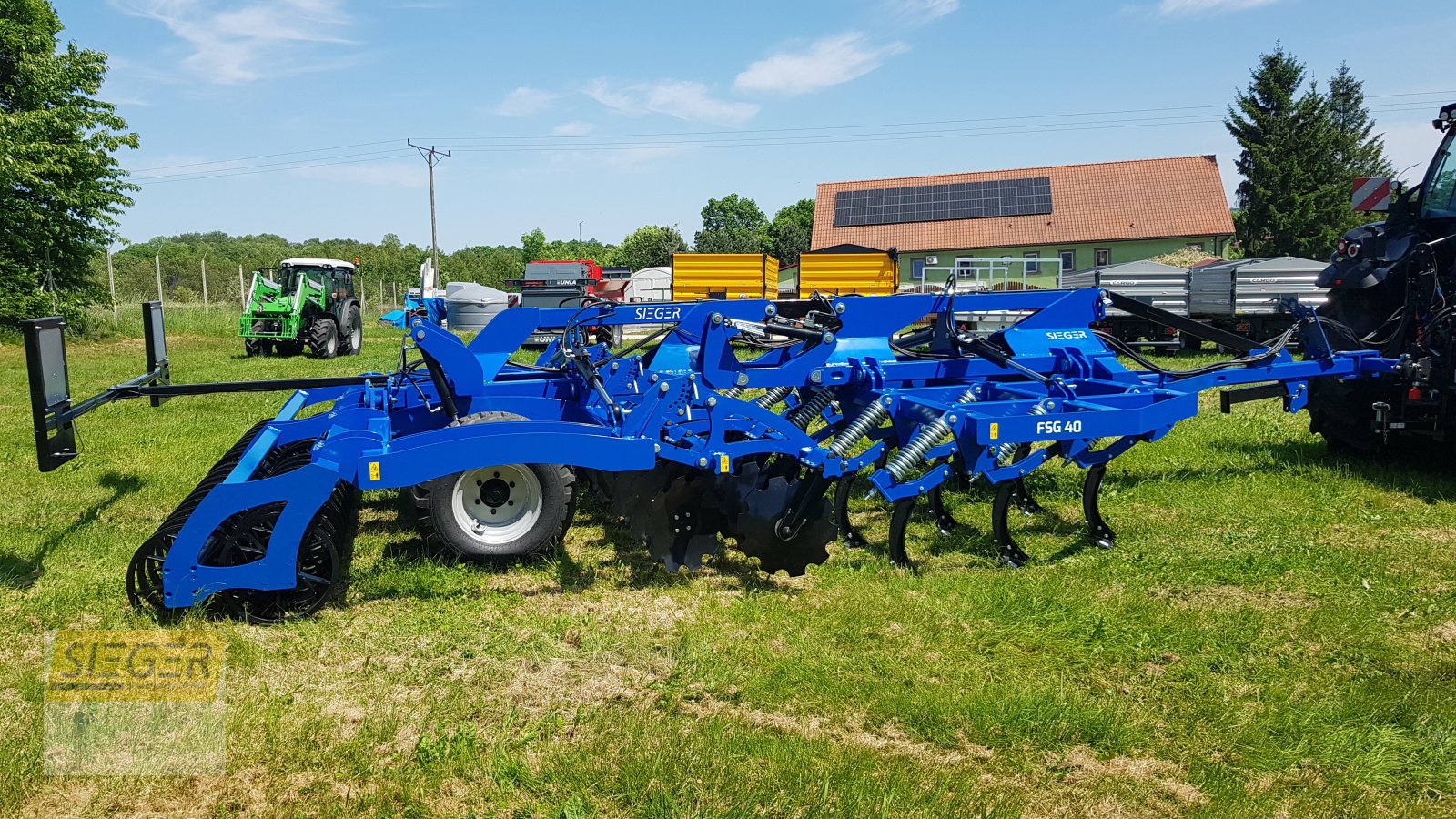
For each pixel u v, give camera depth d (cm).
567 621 443
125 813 297
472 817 295
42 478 748
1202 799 305
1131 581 493
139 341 2467
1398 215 753
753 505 491
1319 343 661
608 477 627
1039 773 319
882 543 565
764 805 297
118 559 534
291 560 425
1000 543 520
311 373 1617
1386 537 568
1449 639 421
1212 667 396
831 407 667
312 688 377
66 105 2320
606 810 297
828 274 1673
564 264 2186
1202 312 1731
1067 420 477
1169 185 4122
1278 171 4553
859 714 357
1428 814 298
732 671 387
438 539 504
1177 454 791
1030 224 4138
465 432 453
